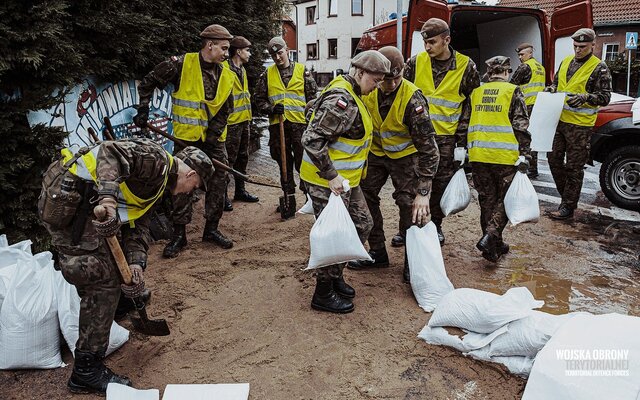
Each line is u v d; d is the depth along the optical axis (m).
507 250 4.70
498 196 4.50
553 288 3.99
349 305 3.58
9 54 3.57
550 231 5.43
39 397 2.70
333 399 2.68
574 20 7.40
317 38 35.25
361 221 3.54
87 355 2.67
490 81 4.39
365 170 3.68
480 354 2.98
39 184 3.88
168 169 2.63
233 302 3.75
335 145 3.39
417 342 3.20
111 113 5.30
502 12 7.78
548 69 8.06
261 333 3.32
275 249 4.82
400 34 7.48
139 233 2.76
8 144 3.74
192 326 3.41
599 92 5.34
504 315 2.92
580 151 5.56
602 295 3.87
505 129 4.25
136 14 5.05
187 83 4.68
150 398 2.61
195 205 6.28
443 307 3.20
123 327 3.39
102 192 2.28
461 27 9.46
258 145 10.20
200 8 6.75
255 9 8.24
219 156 4.91
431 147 3.60
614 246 4.96
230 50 6.04
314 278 4.16
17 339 2.82
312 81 6.07
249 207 6.29
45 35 3.66
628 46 17.25
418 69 4.55
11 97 3.89
